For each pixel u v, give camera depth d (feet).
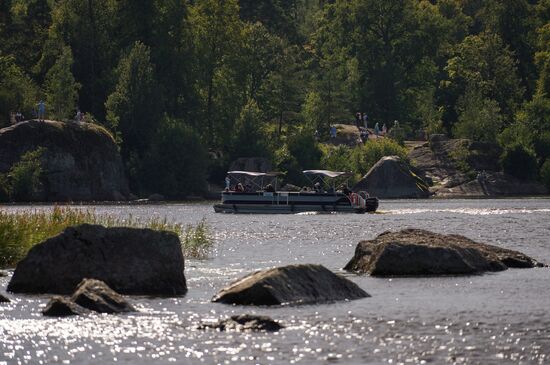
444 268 333.83
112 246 295.48
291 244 487.20
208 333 229.86
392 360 204.13
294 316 250.37
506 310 260.21
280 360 204.54
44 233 388.37
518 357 206.49
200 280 327.67
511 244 481.87
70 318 247.91
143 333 230.27
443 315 252.83
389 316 250.57
